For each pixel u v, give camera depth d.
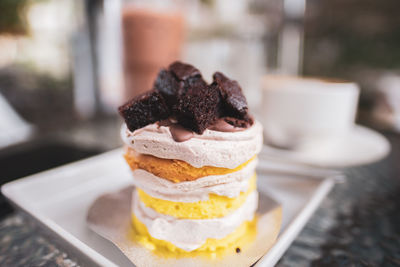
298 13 0.63
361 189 0.28
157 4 0.37
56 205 0.24
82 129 0.45
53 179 0.25
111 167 0.29
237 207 0.20
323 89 0.31
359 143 0.36
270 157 0.29
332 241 0.21
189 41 0.52
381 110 0.60
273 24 0.60
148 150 0.19
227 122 0.19
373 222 0.23
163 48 0.37
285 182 0.27
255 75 0.58
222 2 0.54
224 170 0.19
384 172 0.31
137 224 0.21
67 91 0.55
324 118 0.32
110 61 0.54
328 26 0.76
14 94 0.52
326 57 0.75
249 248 0.19
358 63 0.72
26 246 0.19
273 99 0.33
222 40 0.55
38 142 0.37
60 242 0.19
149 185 0.20
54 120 0.50
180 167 0.19
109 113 0.54
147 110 0.19
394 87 0.59
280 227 0.21
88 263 0.17
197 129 0.19
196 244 0.20
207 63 0.53
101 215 0.22
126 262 0.18
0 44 0.52
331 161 0.30
